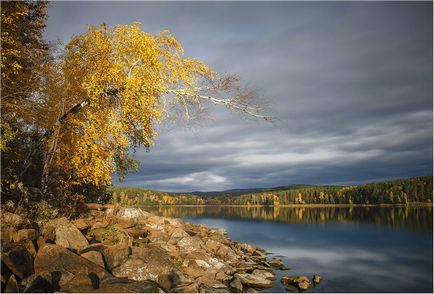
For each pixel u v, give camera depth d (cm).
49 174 1953
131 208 2116
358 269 2225
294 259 2538
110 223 1697
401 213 8575
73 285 967
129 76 1711
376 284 1859
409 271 2191
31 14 2045
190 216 7425
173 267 1217
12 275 922
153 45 1733
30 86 1647
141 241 1581
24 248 1049
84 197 2155
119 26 1744
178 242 1755
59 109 1764
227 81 1853
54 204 1778
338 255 2733
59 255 1083
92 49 1750
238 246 2633
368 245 3281
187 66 1819
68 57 1783
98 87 1684
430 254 2806
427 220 6181
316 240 3634
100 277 1070
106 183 1923
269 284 1650
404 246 3222
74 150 1772
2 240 1102
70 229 1324
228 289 1403
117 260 1196
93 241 1436
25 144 1809
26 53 1755
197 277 1398
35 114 1666
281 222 6156
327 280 1888
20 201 1499
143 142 1902
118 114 1747
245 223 5888
